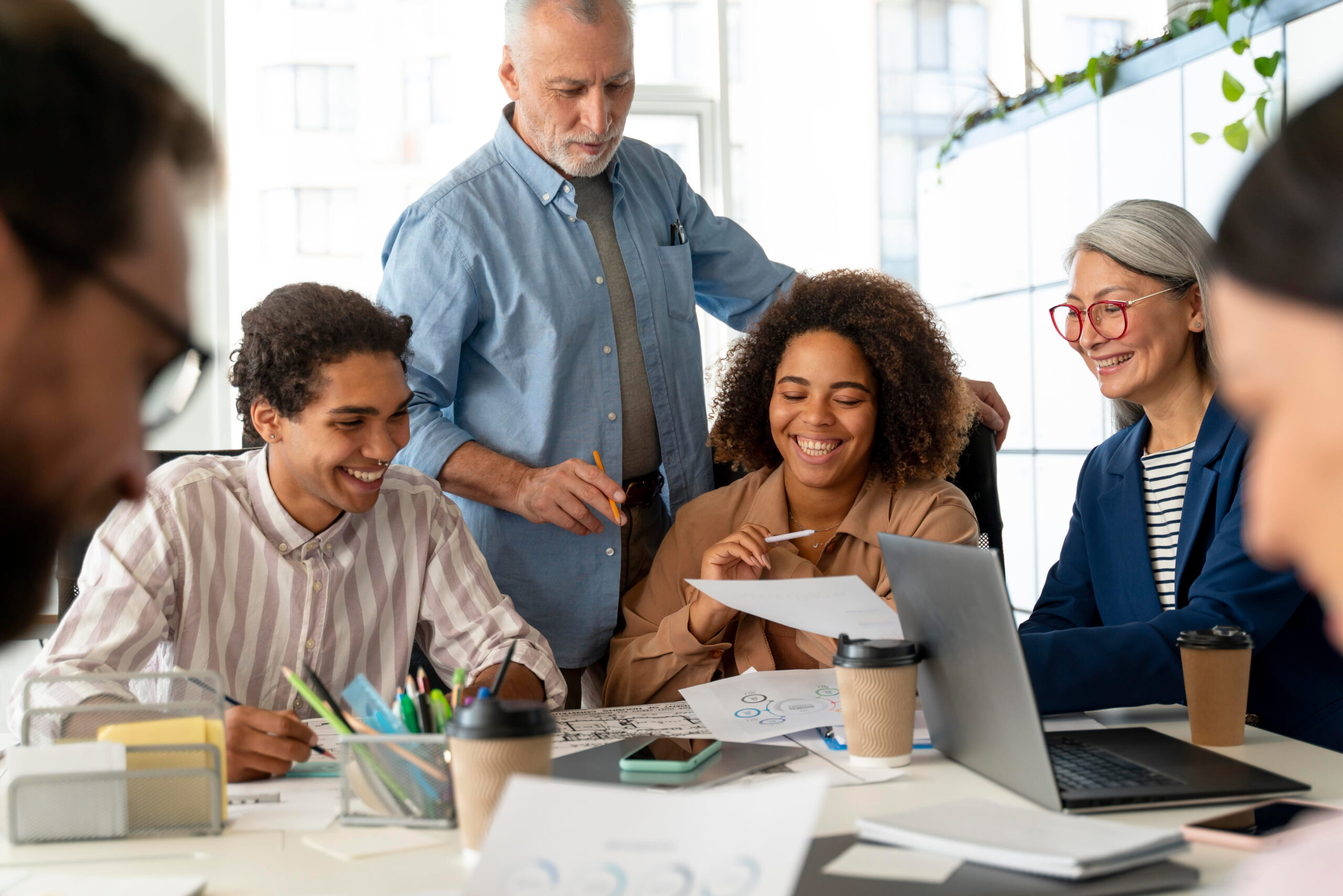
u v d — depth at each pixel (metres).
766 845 0.64
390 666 1.60
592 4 1.85
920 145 4.37
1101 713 1.33
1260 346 0.38
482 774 0.86
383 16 3.58
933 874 0.79
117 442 0.45
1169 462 1.69
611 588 2.02
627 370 2.07
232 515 1.51
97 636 1.36
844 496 1.82
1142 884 0.76
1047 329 3.91
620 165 2.13
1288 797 0.95
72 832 0.95
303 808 1.04
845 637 1.13
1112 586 1.71
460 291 1.95
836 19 4.29
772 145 4.25
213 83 3.36
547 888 0.67
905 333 1.75
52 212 0.40
